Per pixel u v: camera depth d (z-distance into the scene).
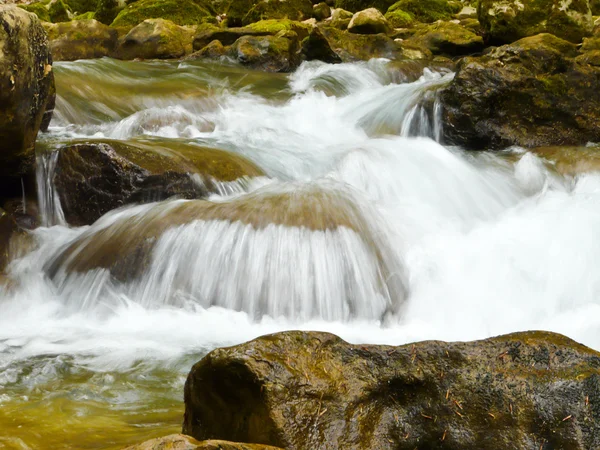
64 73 11.36
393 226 7.16
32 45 6.97
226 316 6.37
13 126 6.90
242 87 12.30
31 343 5.88
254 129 10.22
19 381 5.04
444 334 6.29
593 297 6.70
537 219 7.84
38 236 7.45
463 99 9.92
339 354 3.46
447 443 3.26
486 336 6.32
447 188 8.55
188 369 5.31
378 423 3.30
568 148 9.48
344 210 7.08
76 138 8.77
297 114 11.35
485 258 7.00
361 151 8.95
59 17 21.39
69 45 14.45
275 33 14.83
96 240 7.06
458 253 7.05
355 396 3.33
